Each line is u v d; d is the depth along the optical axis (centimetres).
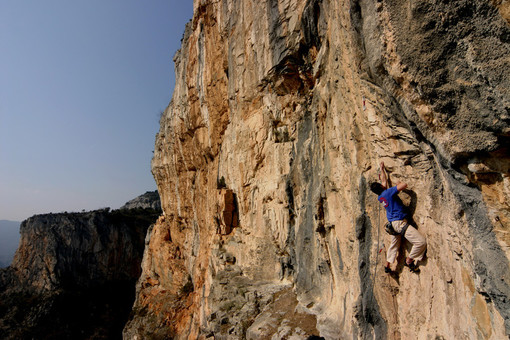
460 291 352
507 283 279
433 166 390
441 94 305
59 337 5050
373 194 525
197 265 2095
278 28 1059
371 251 528
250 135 1354
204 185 2145
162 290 2912
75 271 6644
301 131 1052
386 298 490
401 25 327
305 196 955
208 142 1942
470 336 332
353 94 562
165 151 3105
